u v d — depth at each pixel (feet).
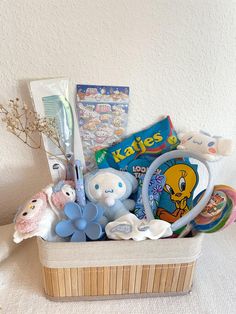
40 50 1.82
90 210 1.74
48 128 1.89
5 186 2.24
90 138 2.06
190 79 1.97
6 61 1.84
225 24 1.84
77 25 1.77
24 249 2.17
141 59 1.89
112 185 1.91
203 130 2.15
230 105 2.10
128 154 2.04
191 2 1.76
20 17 1.73
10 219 2.36
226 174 2.38
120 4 1.74
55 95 1.89
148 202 1.86
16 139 2.07
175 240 1.66
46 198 1.81
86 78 1.92
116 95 1.96
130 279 1.77
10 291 1.85
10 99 1.94
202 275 2.00
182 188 1.89
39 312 1.73
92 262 1.69
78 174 1.91
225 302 1.82
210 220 1.68
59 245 1.61
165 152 2.01
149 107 2.03
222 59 1.94
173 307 1.79
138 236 1.59
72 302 1.80
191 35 1.85
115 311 1.75
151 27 1.81
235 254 2.18
